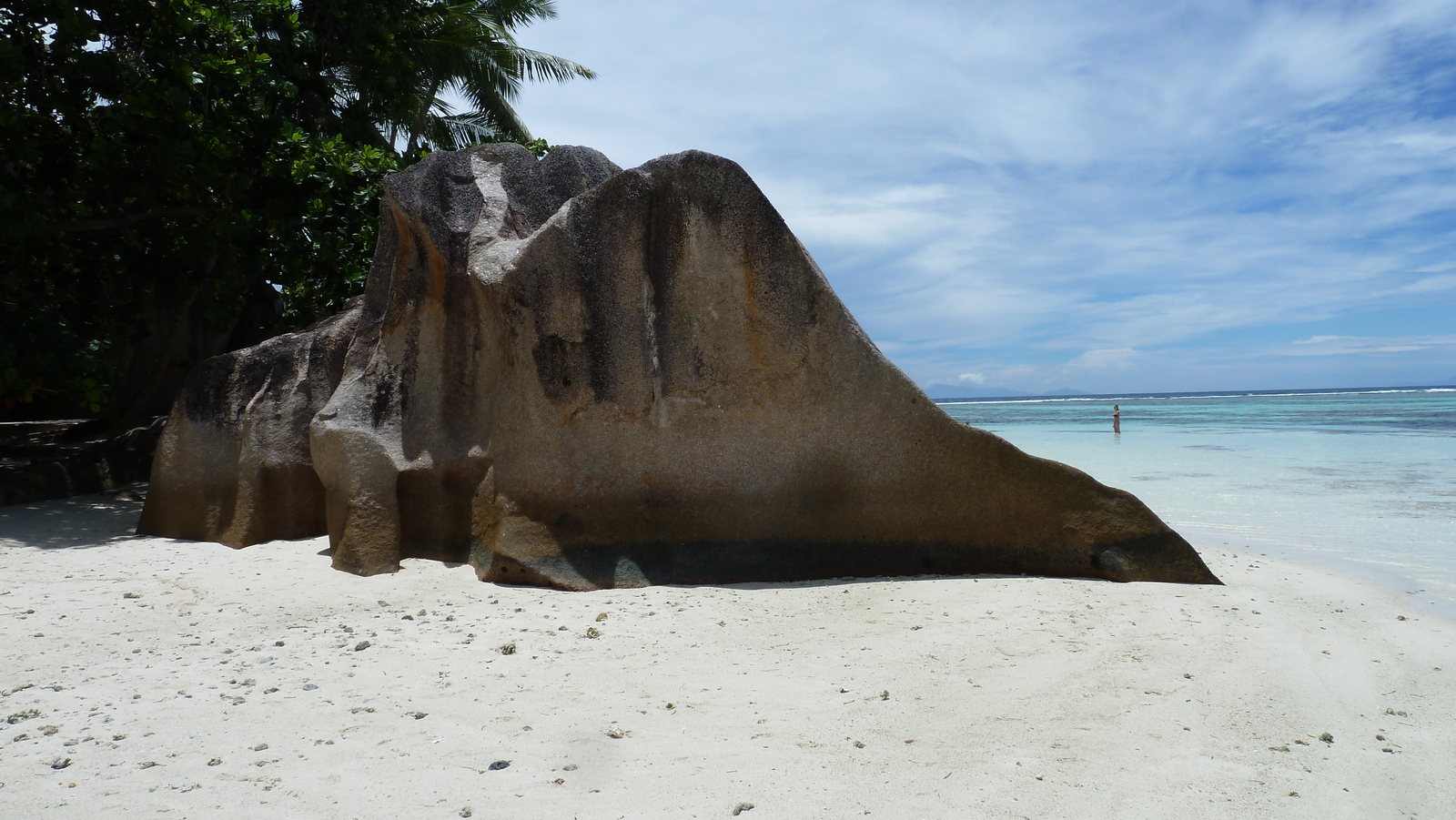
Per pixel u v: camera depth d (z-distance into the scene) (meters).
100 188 9.66
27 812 2.54
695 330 5.73
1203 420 35.38
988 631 4.36
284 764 2.86
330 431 6.01
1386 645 4.24
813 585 5.41
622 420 5.69
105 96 8.98
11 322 8.23
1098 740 3.07
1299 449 17.61
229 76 9.48
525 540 5.49
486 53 19.03
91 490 9.02
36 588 5.17
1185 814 2.58
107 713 3.29
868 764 2.87
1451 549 7.04
